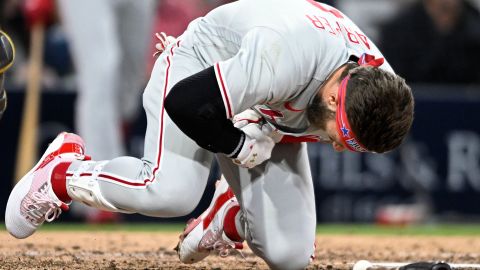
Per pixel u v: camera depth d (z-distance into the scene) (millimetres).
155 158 13031
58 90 31109
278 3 12555
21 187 14172
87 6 26953
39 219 14219
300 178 13859
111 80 27547
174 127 12906
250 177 13648
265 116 12812
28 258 16922
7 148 31141
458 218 32062
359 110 11094
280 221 13664
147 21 29328
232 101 11508
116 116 28422
